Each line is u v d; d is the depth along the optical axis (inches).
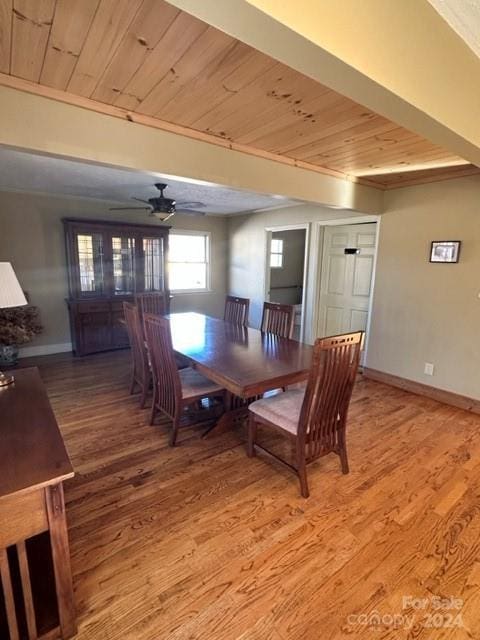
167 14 47.9
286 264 322.0
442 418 123.3
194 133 90.0
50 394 140.6
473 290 128.0
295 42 37.0
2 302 65.1
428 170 126.0
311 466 94.0
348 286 182.7
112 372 167.8
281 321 132.9
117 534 70.4
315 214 191.5
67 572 48.4
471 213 126.6
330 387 80.3
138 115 80.8
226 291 274.7
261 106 76.0
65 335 204.2
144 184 157.1
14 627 45.1
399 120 55.1
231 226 260.5
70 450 100.3
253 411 93.5
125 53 57.4
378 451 101.7
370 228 170.2
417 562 64.4
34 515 43.8
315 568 63.1
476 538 70.2
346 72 42.3
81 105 73.4
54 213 191.2
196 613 54.9
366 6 41.6
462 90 59.2
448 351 136.6
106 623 53.0
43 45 55.4
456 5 49.4
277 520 74.5
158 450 100.8
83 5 46.2
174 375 99.3
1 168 129.9
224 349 108.3
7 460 46.1
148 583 59.8
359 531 71.7
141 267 209.5
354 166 122.1
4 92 65.6
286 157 111.3
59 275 197.5
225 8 32.3
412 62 48.7
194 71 62.4
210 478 88.4
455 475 90.6
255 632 52.2
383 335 158.2
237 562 64.2
